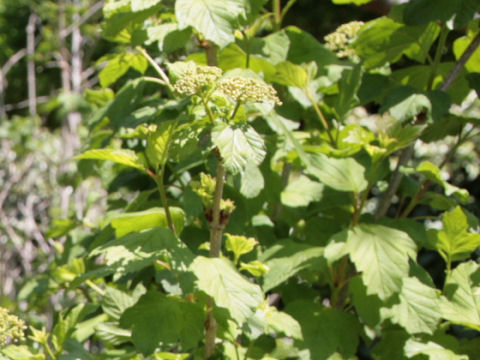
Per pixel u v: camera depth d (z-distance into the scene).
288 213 1.43
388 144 1.25
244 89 1.04
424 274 1.28
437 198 1.35
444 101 1.28
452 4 1.25
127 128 1.26
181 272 1.06
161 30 1.24
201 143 1.13
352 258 1.19
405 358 1.27
